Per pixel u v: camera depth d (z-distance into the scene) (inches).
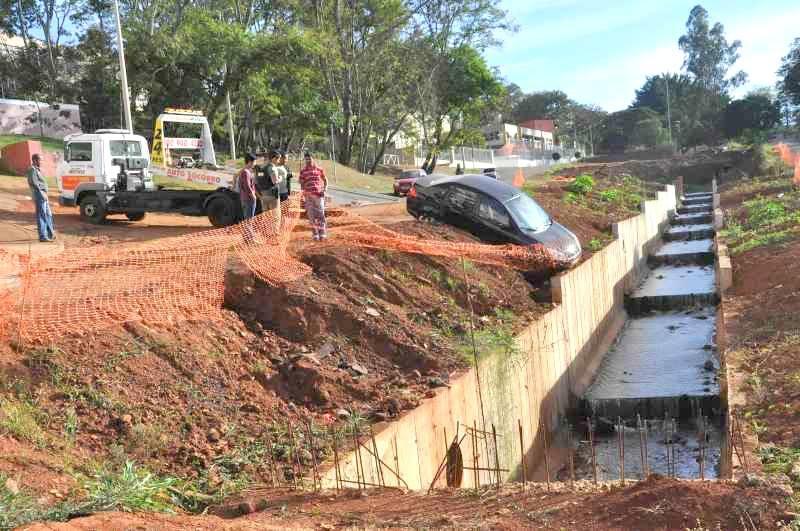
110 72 1764.3
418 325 481.7
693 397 577.6
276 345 417.1
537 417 530.9
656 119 4530.0
